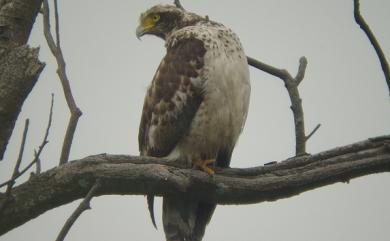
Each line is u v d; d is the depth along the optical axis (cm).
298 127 938
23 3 669
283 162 748
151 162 730
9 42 662
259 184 738
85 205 579
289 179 723
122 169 673
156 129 1069
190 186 759
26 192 642
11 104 635
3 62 647
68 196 657
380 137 724
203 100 1030
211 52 1033
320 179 717
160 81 1068
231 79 1023
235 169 771
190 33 1082
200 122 1037
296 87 980
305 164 737
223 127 1041
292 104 962
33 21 686
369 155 716
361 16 717
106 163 677
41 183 650
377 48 723
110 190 684
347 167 710
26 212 639
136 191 695
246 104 1059
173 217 1051
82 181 657
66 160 675
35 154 593
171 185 707
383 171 718
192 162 1059
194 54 1040
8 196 591
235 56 1040
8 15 666
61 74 704
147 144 1098
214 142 1052
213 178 750
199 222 1053
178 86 1041
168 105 1049
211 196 769
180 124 1047
